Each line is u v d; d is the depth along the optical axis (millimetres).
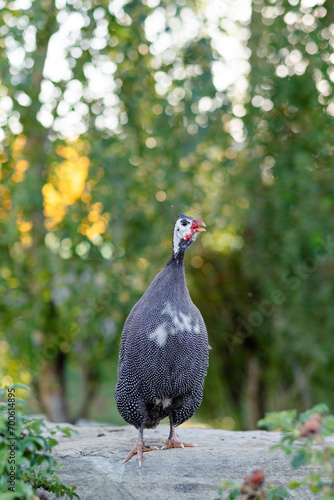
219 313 14047
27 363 11109
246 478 4074
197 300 13914
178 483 5160
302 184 10359
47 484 4844
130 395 5418
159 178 10594
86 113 10133
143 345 5266
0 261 10758
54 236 10609
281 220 11047
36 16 9570
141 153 10328
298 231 10875
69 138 10445
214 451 5348
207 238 12922
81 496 5230
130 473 5250
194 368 5328
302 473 5082
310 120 10695
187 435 6633
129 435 6715
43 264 10555
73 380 16266
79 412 14367
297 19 10438
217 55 10023
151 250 10477
